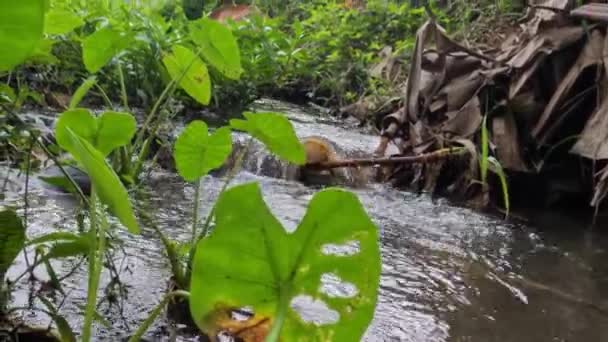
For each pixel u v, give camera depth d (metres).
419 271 1.45
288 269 0.63
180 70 1.50
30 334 0.94
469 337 1.10
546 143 2.08
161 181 2.22
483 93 2.16
